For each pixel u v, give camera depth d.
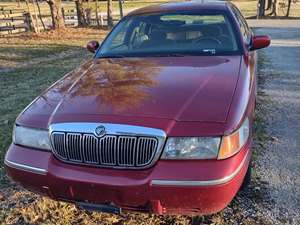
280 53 10.77
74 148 2.59
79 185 2.55
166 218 3.04
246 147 2.67
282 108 5.71
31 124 2.76
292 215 3.04
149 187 2.42
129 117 2.54
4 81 8.35
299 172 3.73
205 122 2.50
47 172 2.63
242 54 3.78
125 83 3.08
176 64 3.50
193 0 4.96
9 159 2.80
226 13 4.28
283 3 36.72
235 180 2.46
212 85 2.95
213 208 2.47
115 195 2.51
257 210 3.11
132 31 4.29
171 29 4.17
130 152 2.48
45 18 30.47
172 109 2.60
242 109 2.72
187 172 2.40
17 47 13.73
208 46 3.90
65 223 3.02
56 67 9.80
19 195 3.46
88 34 18.12
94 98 2.85
